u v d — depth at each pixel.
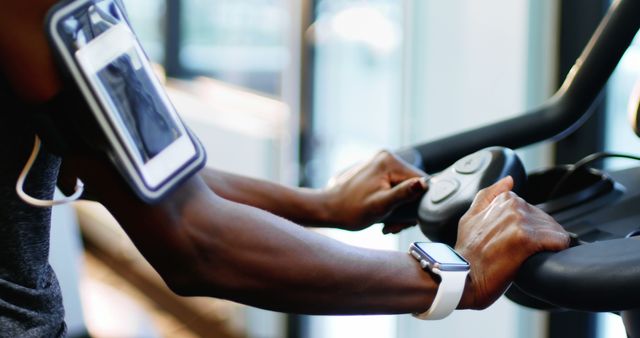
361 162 1.40
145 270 4.94
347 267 0.93
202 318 4.25
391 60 3.28
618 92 2.46
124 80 0.83
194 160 0.87
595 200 1.24
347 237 3.39
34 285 0.98
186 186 0.88
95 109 0.80
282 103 3.85
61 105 0.81
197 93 5.20
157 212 0.85
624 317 1.11
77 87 0.80
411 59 2.95
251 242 0.90
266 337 3.75
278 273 0.91
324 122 3.54
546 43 2.59
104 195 0.86
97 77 0.81
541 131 1.40
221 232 0.89
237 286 0.91
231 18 4.72
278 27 4.03
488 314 2.74
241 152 4.39
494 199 1.05
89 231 5.56
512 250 0.98
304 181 3.57
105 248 5.37
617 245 0.93
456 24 2.80
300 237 0.93
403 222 1.37
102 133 0.81
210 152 4.78
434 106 2.89
